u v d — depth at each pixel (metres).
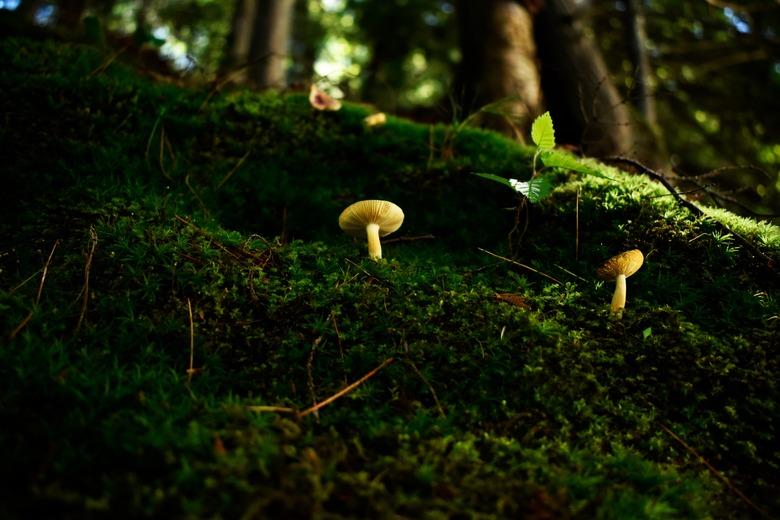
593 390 0.42
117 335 0.42
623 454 0.39
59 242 0.48
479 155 0.65
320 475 0.34
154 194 0.55
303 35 2.14
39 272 0.46
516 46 0.85
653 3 1.35
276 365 0.42
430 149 0.67
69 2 1.25
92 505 0.31
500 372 0.42
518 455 0.38
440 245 0.58
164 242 0.48
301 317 0.45
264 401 0.39
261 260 0.49
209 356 0.42
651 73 1.31
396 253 0.55
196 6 2.16
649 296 0.49
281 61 1.23
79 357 0.40
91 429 0.35
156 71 0.89
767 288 0.49
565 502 0.35
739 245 0.51
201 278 0.46
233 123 0.67
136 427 0.35
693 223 0.52
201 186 0.61
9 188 0.54
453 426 0.39
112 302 0.44
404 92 1.92
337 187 0.64
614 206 0.55
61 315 0.42
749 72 1.32
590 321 0.46
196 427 0.35
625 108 0.84
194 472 0.33
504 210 0.59
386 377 0.42
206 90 0.72
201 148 0.65
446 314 0.46
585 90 0.81
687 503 0.36
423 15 1.80
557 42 0.84
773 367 0.43
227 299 0.45
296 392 0.41
